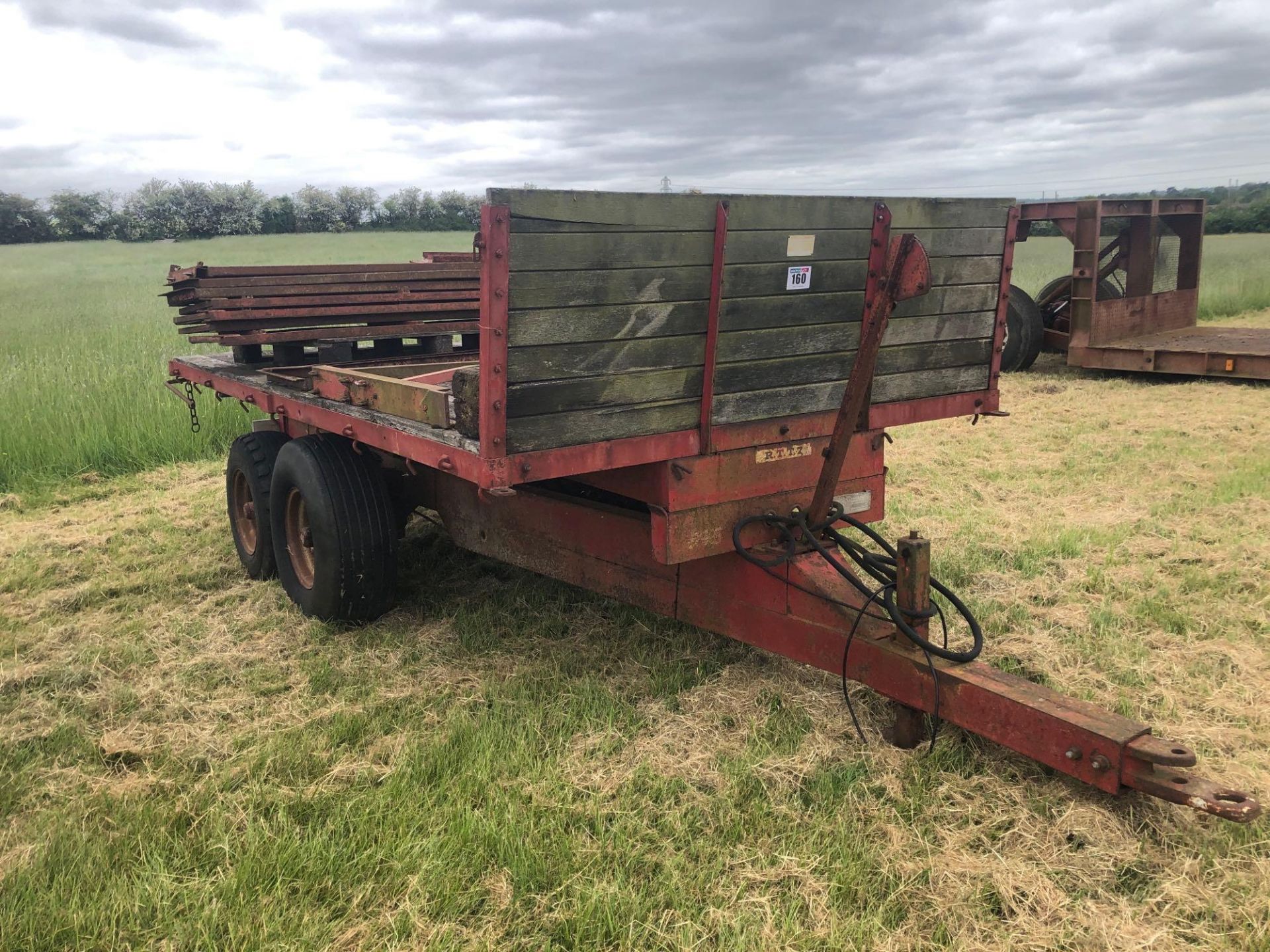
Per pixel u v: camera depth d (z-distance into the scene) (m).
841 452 3.31
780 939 2.47
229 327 4.85
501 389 2.80
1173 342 11.86
